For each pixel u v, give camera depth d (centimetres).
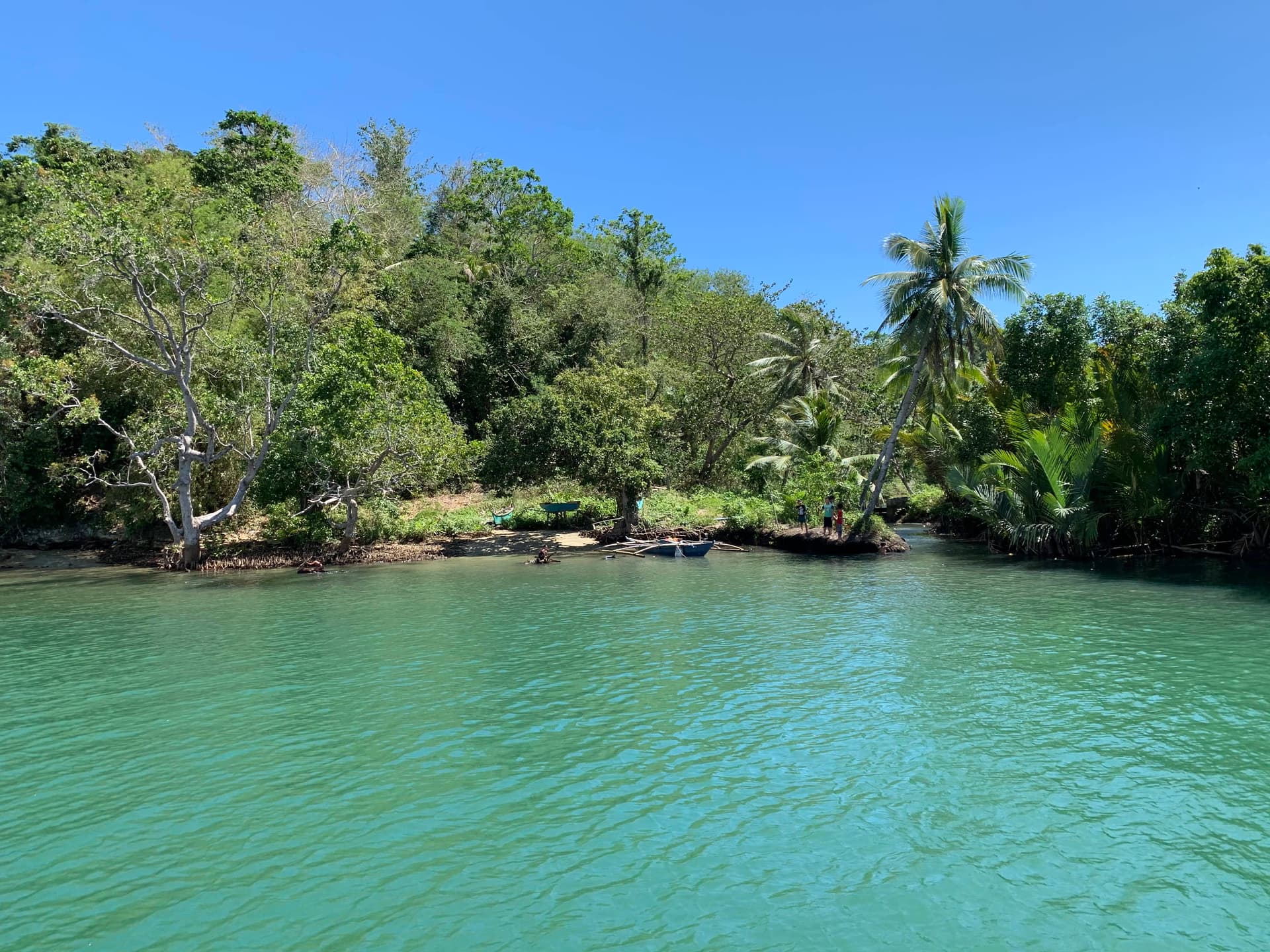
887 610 2069
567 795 955
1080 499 2945
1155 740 1109
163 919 709
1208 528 3003
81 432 3725
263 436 3216
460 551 3569
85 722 1231
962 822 880
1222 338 2481
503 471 3591
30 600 2391
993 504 3272
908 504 5038
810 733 1155
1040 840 841
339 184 5528
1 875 786
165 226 2795
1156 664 1492
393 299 4759
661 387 4747
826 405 4434
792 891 749
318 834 863
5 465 3344
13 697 1362
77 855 824
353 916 711
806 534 3478
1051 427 2970
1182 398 2809
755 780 994
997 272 3167
